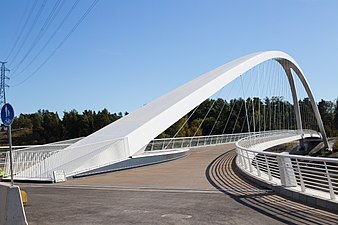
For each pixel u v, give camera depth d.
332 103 116.69
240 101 55.03
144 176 16.09
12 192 7.11
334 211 7.62
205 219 7.34
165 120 23.14
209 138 40.88
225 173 15.73
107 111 68.81
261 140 37.72
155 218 7.62
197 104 25.66
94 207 9.16
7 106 8.54
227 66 31.62
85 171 17.42
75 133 65.38
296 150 64.06
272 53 37.94
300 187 9.88
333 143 67.81
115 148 19.62
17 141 62.59
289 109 66.25
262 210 7.92
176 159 25.03
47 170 16.66
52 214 8.45
